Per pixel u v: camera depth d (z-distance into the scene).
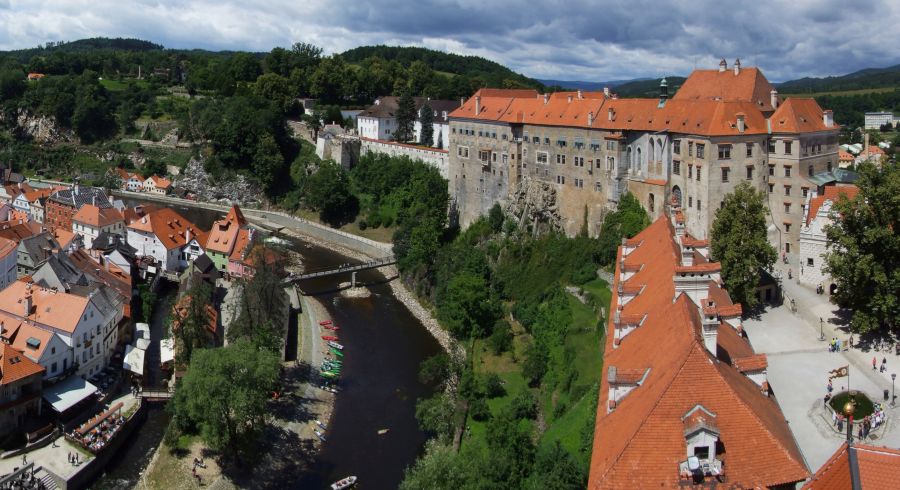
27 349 110.31
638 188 149.12
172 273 173.75
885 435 72.19
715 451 47.38
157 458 100.88
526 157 179.12
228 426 96.88
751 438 48.53
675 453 47.69
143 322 145.62
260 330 126.12
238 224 178.38
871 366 89.06
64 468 96.00
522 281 160.00
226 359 96.38
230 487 96.38
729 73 148.38
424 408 109.25
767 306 111.50
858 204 92.94
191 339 121.06
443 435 102.81
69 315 116.25
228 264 173.38
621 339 71.75
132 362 125.31
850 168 195.62
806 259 117.69
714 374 51.00
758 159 135.25
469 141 198.38
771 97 144.75
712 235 110.62
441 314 153.12
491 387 114.44
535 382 116.69
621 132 151.12
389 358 135.62
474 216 199.25
